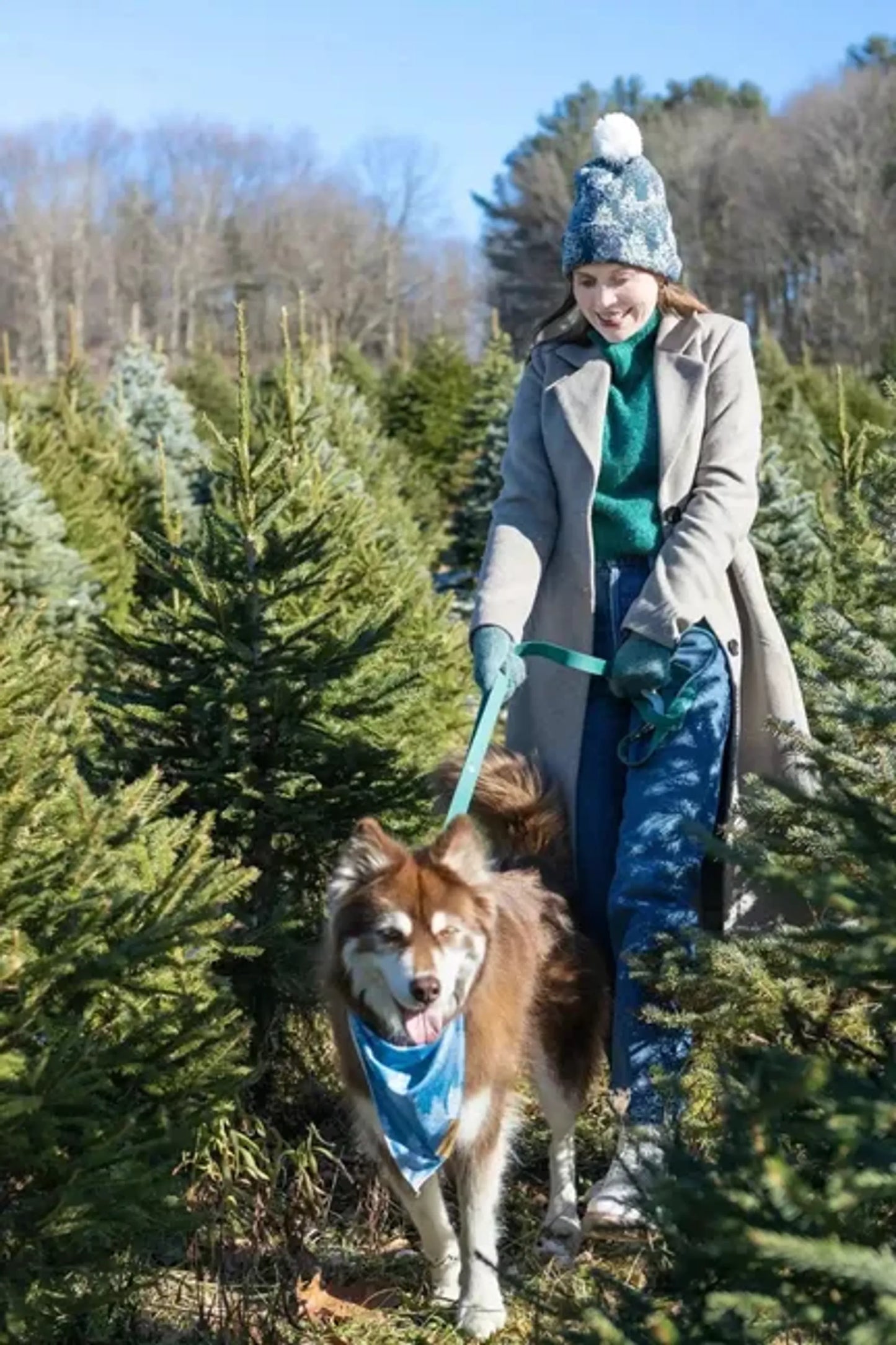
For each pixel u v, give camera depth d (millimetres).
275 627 5570
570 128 76625
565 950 4281
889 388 5133
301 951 4816
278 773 5090
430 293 79438
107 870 3752
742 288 69688
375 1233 4211
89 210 77000
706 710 4344
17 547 9906
